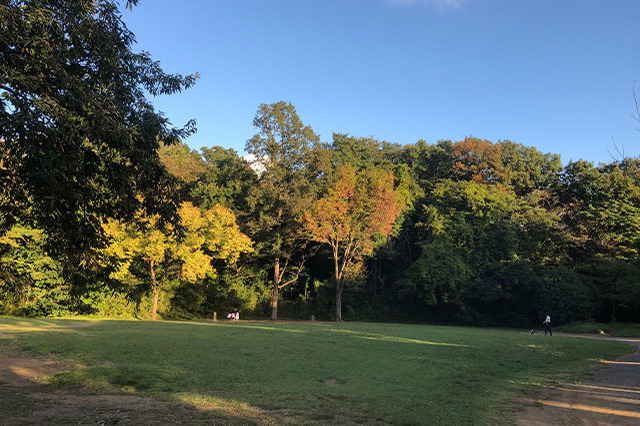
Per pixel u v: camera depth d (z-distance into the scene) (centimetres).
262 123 3956
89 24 768
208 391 909
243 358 1324
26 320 2528
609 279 3891
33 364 1188
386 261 5031
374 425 714
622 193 4425
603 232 4322
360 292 4772
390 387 1009
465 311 4394
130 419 695
